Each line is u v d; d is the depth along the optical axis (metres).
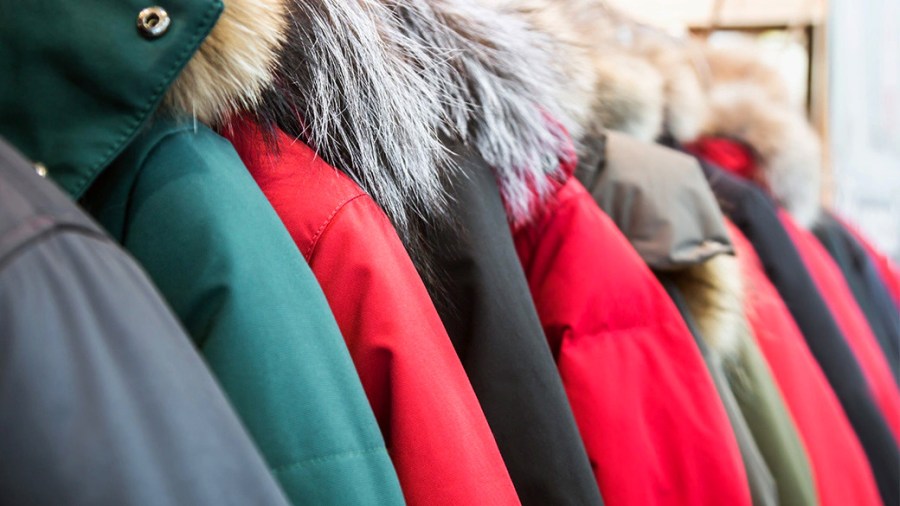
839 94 1.34
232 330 0.41
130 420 0.29
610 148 0.82
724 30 1.34
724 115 1.13
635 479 0.66
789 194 1.12
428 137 0.58
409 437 0.48
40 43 0.42
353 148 0.56
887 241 1.40
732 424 0.76
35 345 0.28
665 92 1.04
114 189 0.46
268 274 0.43
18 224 0.29
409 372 0.48
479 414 0.52
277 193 0.53
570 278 0.68
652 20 1.27
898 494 0.96
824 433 0.89
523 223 0.68
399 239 0.56
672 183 0.79
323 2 0.55
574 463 0.57
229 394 0.41
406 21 0.60
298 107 0.55
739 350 0.83
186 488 0.30
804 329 0.99
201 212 0.43
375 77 0.56
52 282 0.29
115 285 0.31
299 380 0.42
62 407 0.28
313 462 0.41
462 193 0.59
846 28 1.34
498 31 0.64
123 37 0.42
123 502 0.28
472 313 0.57
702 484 0.68
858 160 1.36
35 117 0.42
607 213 0.79
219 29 0.46
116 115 0.43
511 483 0.51
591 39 0.92
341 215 0.51
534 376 0.57
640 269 0.71
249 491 0.32
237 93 0.48
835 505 0.87
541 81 0.68
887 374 1.08
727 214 1.03
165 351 0.32
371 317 0.49
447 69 0.61
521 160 0.65
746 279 0.91
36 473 0.27
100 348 0.30
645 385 0.69
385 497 0.43
